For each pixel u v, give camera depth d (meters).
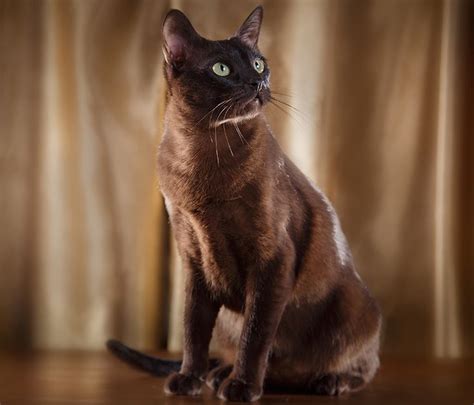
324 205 1.07
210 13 1.53
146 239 1.56
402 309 1.54
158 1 1.55
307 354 1.06
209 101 0.96
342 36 1.54
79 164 1.56
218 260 1.00
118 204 1.56
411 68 1.55
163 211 1.56
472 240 1.58
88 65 1.56
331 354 1.05
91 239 1.57
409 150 1.54
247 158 0.97
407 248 1.54
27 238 1.57
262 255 0.98
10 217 1.57
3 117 1.57
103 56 1.56
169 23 0.98
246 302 1.00
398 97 1.55
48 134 1.56
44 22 1.57
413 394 1.06
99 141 1.56
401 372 1.28
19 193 1.57
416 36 1.55
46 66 1.56
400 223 1.55
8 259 1.57
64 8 1.56
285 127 1.53
